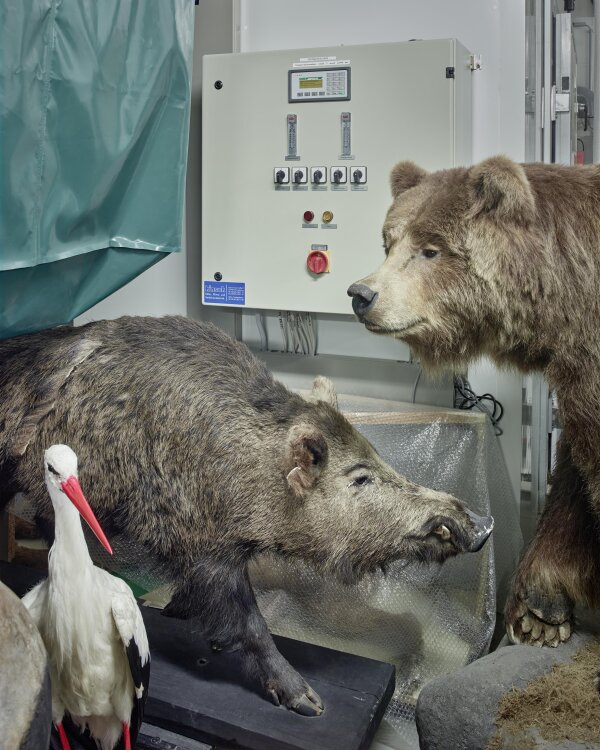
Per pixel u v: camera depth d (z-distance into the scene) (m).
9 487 2.26
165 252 2.43
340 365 3.39
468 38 3.16
